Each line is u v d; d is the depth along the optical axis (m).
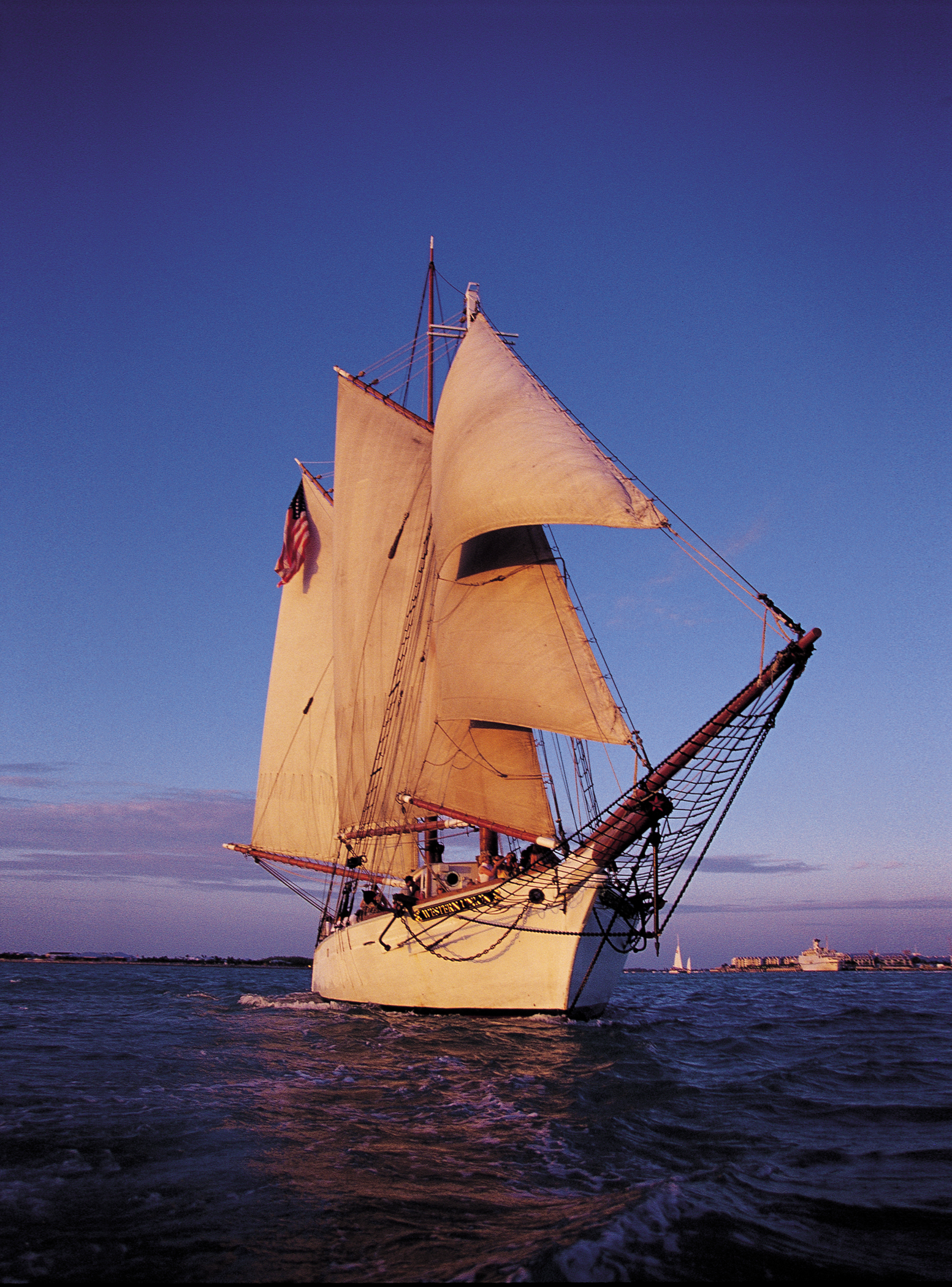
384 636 38.28
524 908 22.75
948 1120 12.38
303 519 45.41
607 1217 7.50
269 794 44.25
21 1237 7.46
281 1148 10.58
